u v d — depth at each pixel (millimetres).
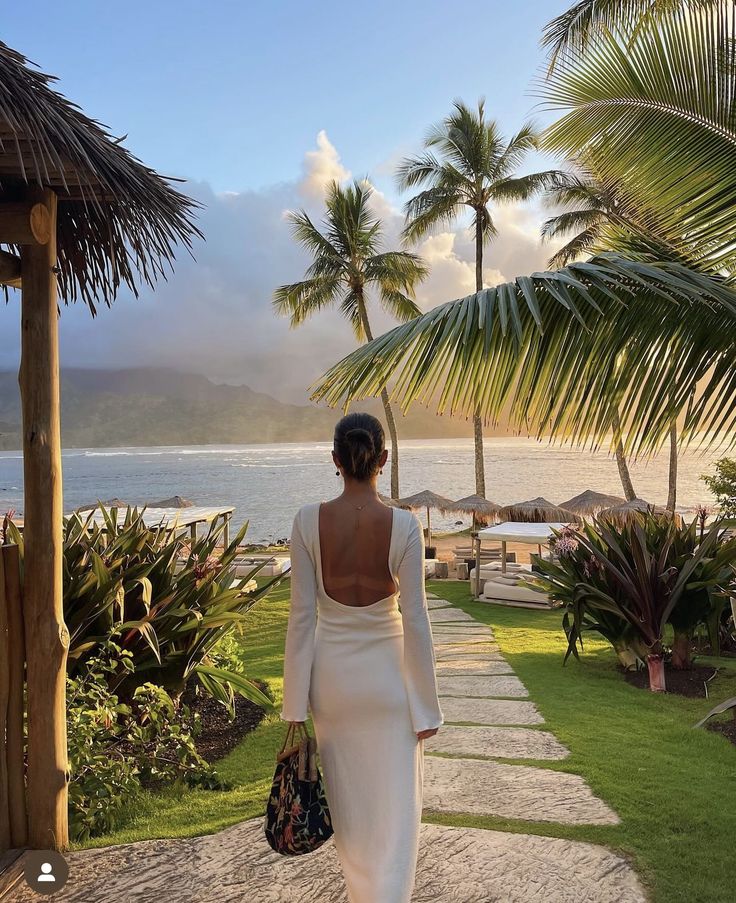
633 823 3543
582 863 3119
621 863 3127
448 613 12984
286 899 2859
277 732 5434
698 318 3666
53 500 3357
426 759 4602
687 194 4668
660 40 4633
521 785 4086
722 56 4473
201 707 6027
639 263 3564
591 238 25641
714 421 3656
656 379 3639
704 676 7383
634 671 7703
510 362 3523
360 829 2186
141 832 3588
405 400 3451
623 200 4961
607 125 4973
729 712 5844
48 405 3344
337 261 30938
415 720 2248
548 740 5074
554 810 3713
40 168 3080
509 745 4957
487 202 28234
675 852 3230
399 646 2328
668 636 9477
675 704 6363
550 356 3580
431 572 19016
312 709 2311
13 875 3016
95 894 2928
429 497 22719
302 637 2307
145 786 4379
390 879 2104
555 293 3176
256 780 4418
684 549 7836
